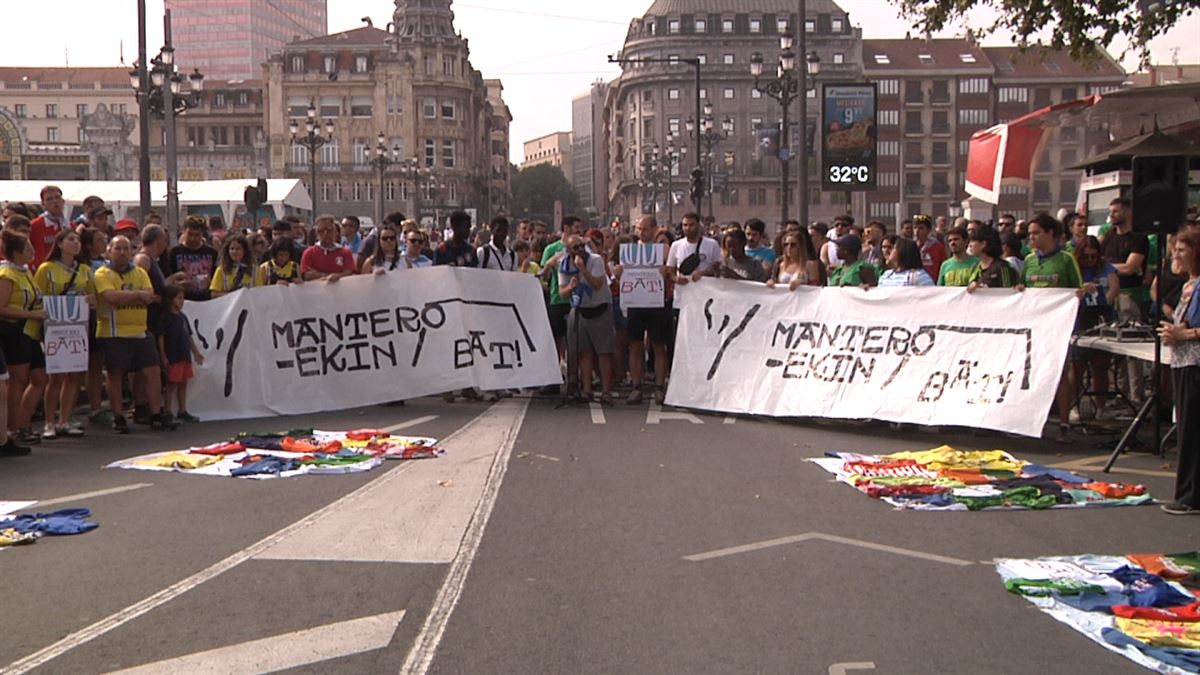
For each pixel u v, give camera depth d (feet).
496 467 31.14
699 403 42.27
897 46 333.01
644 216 45.19
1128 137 56.85
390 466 31.42
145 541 23.58
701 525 24.71
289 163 332.80
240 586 20.33
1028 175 60.54
